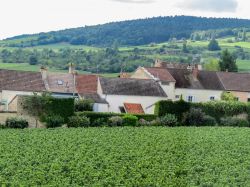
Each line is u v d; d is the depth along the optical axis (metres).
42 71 98.75
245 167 49.38
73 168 45.09
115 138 62.31
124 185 40.50
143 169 46.09
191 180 43.12
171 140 63.03
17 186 39.22
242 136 69.12
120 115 78.94
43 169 44.94
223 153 55.91
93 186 39.72
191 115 83.19
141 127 74.75
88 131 67.56
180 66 130.00
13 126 70.94
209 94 107.75
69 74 102.94
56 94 97.25
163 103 82.88
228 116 88.00
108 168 46.25
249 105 89.06
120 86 97.38
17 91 92.75
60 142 57.75
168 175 44.44
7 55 194.62
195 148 58.31
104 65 176.38
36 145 55.50
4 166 45.66
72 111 75.38
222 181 42.53
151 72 105.50
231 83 109.94
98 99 95.00
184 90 106.38
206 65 159.12
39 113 73.81
